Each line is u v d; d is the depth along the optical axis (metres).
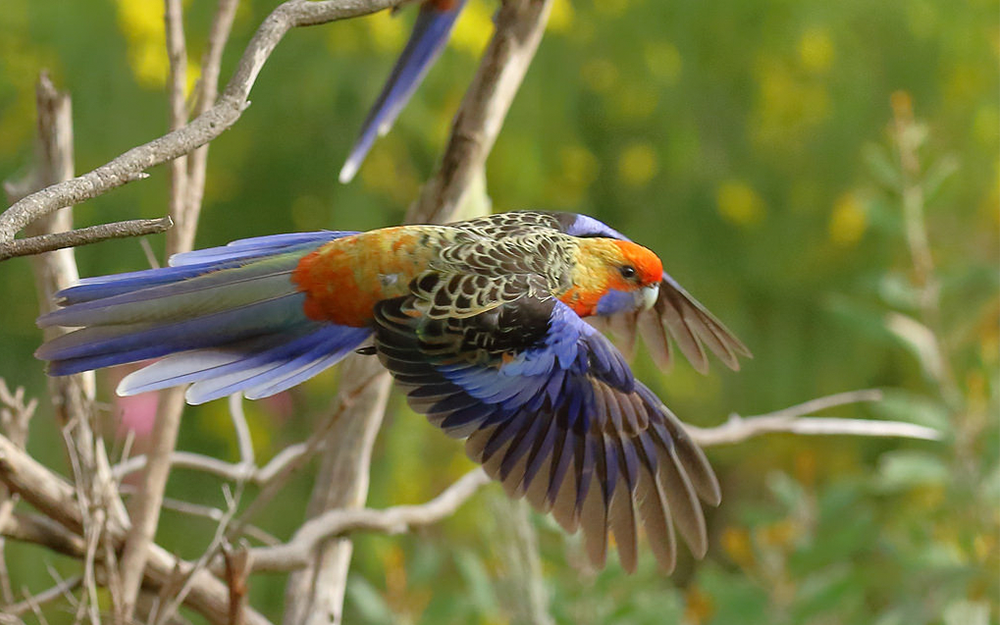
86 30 7.04
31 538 5.70
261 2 7.05
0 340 7.27
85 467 5.69
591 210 8.01
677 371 7.94
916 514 6.30
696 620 6.26
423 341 5.67
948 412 6.23
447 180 5.82
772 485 6.27
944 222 8.21
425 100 7.06
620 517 5.70
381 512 5.80
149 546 5.73
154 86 6.86
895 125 6.39
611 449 5.70
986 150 8.23
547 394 5.69
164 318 5.65
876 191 8.02
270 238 5.70
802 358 8.20
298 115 7.21
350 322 5.68
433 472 7.36
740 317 8.12
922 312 6.27
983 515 6.20
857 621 6.19
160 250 7.07
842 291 8.15
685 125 7.91
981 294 7.09
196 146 5.43
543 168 7.47
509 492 5.69
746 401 8.24
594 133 8.00
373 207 7.25
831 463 8.30
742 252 8.12
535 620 5.97
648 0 7.82
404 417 7.14
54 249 5.37
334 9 5.48
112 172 5.40
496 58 5.80
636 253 5.75
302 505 7.39
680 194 8.04
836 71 8.02
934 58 8.18
